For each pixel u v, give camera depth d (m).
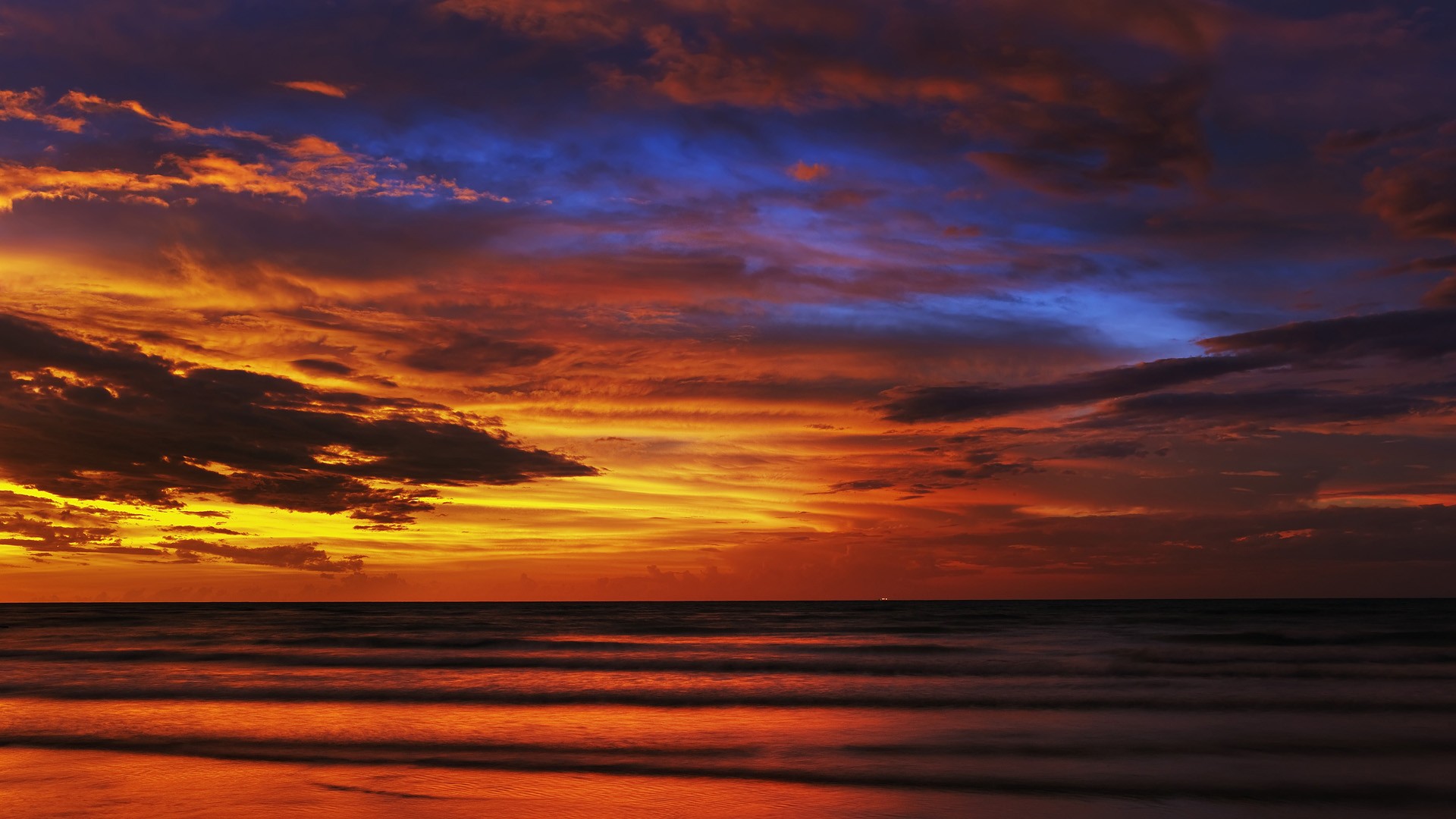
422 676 28.12
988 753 15.70
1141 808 12.27
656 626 65.75
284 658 35.00
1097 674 27.45
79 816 11.77
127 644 44.31
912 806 12.30
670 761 15.10
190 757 15.48
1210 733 17.42
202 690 24.36
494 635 51.94
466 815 11.78
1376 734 17.30
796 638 48.78
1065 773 14.24
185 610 126.75
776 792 13.03
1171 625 58.41
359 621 75.19
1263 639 43.56
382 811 12.00
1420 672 27.42
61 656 36.19
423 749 16.16
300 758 15.33
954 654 35.34
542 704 21.88
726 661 32.84
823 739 17.02
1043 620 68.44
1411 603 128.62
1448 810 12.17
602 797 12.73
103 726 18.67
